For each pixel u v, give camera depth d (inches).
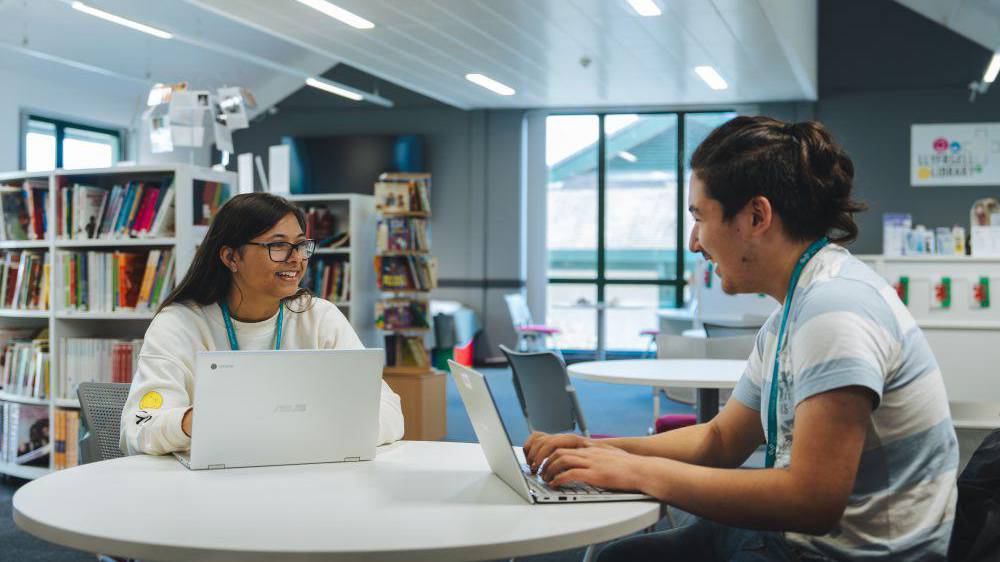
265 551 44.8
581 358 464.1
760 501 51.4
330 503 55.4
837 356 50.2
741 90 405.4
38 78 395.9
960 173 409.1
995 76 393.7
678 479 54.9
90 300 182.4
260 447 66.6
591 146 462.6
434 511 53.4
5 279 194.7
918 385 52.5
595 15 281.9
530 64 355.6
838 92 423.2
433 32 306.2
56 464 185.6
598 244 461.7
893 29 414.9
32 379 190.2
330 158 474.0
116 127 447.5
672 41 312.8
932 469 52.6
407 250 247.1
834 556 53.2
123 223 179.8
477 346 458.9
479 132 459.8
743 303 266.4
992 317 184.5
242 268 82.1
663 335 179.5
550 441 63.5
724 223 57.2
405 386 232.1
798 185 55.6
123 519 51.2
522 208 459.2
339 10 279.4
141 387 75.8
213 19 405.4
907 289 189.2
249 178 260.1
